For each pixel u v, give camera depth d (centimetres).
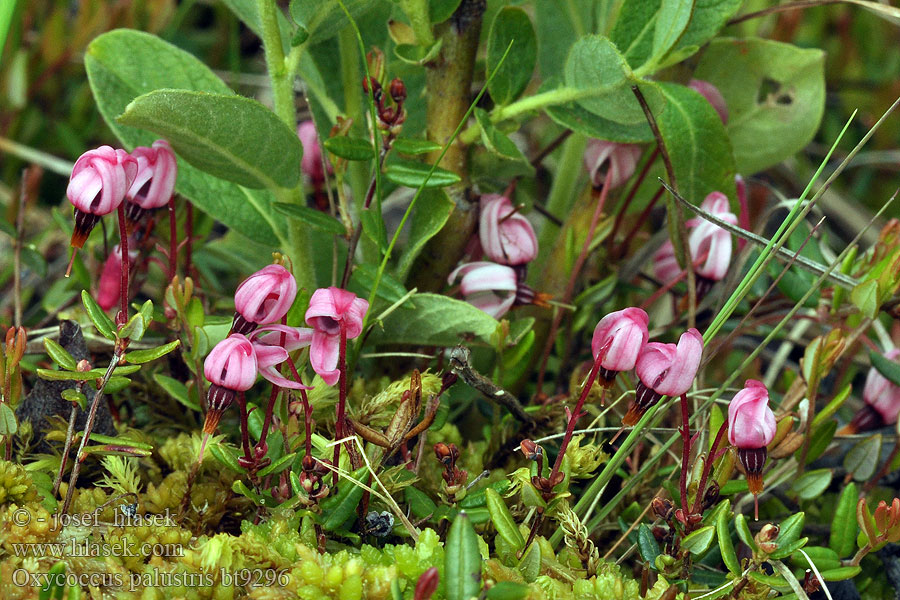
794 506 39
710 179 39
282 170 38
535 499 36
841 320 40
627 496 39
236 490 36
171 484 37
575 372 39
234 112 36
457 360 37
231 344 35
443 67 39
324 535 36
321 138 40
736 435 35
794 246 40
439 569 35
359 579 35
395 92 37
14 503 35
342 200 38
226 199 40
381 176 38
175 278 37
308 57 40
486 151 39
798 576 37
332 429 38
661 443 39
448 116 39
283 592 35
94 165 35
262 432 36
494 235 39
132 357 36
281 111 38
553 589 35
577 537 36
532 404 40
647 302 40
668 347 35
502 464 39
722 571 38
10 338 36
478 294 39
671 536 36
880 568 38
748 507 39
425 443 38
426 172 38
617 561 37
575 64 38
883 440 39
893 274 38
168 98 36
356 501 36
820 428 38
